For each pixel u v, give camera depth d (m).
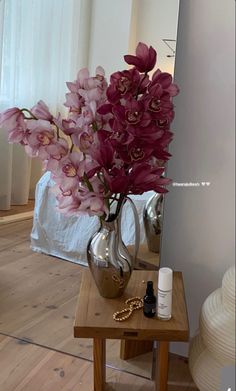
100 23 3.21
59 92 3.59
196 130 1.59
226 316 1.36
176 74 1.58
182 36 1.55
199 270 1.73
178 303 1.47
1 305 2.24
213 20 1.49
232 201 1.59
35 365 1.77
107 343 1.97
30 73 3.55
